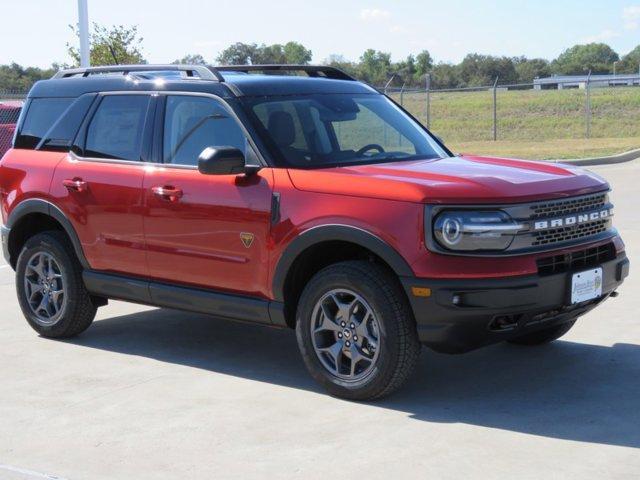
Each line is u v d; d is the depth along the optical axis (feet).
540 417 17.31
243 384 19.95
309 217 18.49
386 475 14.79
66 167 23.09
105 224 22.15
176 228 20.76
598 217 18.89
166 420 17.75
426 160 20.70
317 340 18.84
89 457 15.97
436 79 265.54
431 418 17.42
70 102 23.73
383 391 18.07
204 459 15.74
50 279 23.86
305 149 19.94
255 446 16.26
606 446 15.76
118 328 25.14
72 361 22.03
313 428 17.08
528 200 17.52
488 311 17.06
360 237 17.75
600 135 108.27
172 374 20.80
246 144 19.94
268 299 19.52
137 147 21.89
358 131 21.09
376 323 17.85
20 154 24.38
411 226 17.31
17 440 16.88
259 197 19.30
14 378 20.72
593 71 340.59
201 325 25.32
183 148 21.02
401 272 17.35
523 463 15.10
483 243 17.10
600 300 19.24
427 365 20.92
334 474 14.89
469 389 19.12
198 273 20.58
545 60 330.75
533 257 17.43
